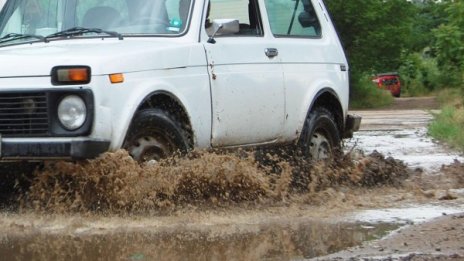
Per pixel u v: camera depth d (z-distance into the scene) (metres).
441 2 39.97
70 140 10.33
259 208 11.40
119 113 10.59
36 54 10.84
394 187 14.13
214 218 10.56
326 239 9.31
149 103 11.19
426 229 9.80
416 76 87.00
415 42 70.81
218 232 9.73
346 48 67.06
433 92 85.88
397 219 10.66
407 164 17.44
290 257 8.38
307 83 14.00
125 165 10.48
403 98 76.25
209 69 11.99
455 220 10.41
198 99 11.77
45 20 12.25
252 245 8.98
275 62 13.30
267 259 8.30
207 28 12.22
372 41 66.19
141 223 10.13
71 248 8.78
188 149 11.54
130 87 10.76
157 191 10.77
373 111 52.28
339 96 14.88
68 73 10.37
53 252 8.60
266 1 13.58
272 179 12.38
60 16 12.19
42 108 10.45
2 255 8.46
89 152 10.34
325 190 13.07
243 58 12.66
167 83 11.27
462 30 38.06
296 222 10.45
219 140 12.20
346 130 15.48
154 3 12.16
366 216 10.94
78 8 12.18
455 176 15.36
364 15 65.38
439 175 15.57
